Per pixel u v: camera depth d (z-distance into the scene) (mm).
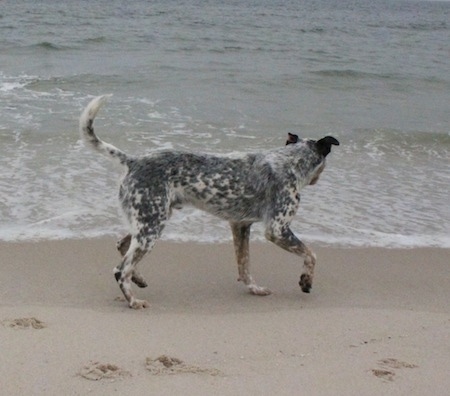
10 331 4559
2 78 11523
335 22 33875
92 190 6297
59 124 8008
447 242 5852
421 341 4656
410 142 8211
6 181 6391
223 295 5109
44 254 5438
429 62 17078
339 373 4375
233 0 72750
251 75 12867
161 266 5383
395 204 6398
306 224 5996
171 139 7648
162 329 4676
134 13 31688
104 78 11703
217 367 4383
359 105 10867
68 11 30859
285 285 5254
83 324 4672
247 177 5035
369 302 5094
